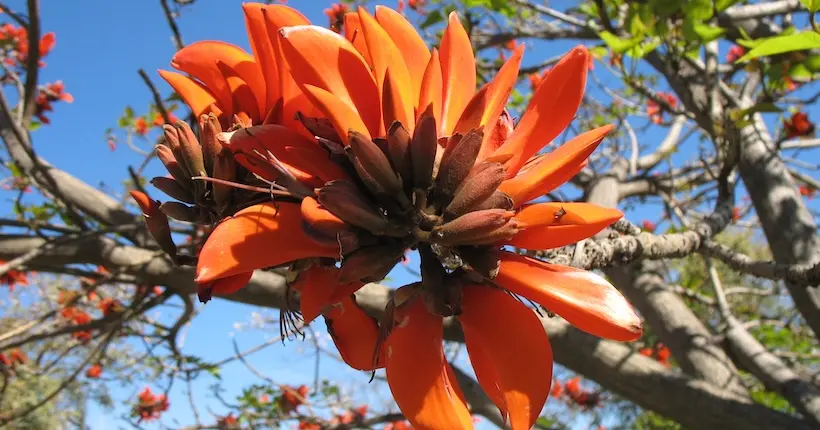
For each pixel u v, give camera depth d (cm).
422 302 28
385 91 27
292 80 30
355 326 31
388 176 26
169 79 33
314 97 26
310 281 28
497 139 29
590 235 27
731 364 106
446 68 30
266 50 30
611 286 27
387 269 26
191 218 31
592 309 26
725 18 114
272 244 26
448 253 29
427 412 26
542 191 28
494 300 27
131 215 114
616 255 53
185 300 115
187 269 105
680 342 111
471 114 27
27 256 96
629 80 98
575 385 206
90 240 105
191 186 31
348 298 31
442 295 27
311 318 27
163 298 115
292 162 27
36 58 111
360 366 31
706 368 105
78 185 114
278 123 30
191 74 32
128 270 105
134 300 117
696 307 175
